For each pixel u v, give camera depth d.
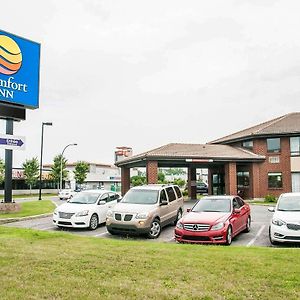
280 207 12.56
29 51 22.39
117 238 13.58
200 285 6.16
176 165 39.12
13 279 6.43
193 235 11.64
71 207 15.93
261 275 6.75
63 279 6.46
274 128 37.50
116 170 99.44
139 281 6.38
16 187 66.62
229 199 13.56
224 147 39.56
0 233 12.10
